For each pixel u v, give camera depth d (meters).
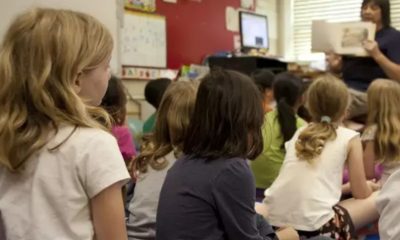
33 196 0.96
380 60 3.39
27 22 1.00
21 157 0.96
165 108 1.80
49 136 0.97
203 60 4.70
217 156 1.37
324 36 3.59
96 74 1.04
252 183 1.36
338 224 2.05
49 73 0.96
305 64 4.99
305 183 2.08
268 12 5.57
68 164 0.96
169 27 4.36
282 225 2.09
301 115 2.95
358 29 3.47
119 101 2.10
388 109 2.50
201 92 1.43
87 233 0.97
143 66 4.12
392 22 4.95
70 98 0.98
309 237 2.03
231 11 5.02
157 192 1.74
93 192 0.96
